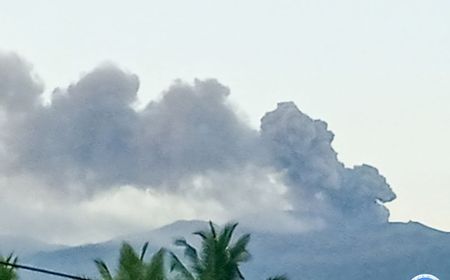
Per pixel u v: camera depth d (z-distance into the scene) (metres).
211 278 52.38
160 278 51.34
